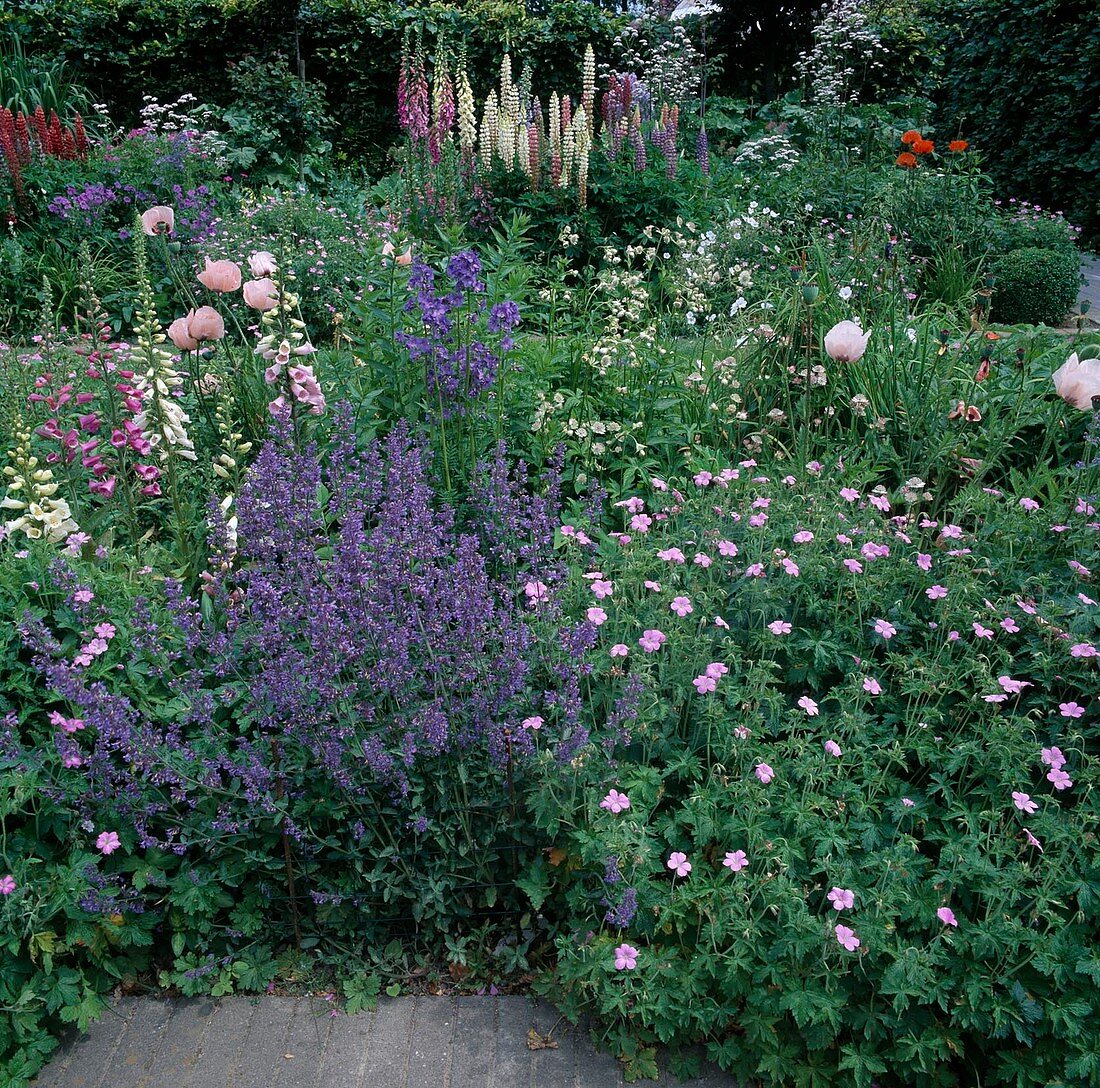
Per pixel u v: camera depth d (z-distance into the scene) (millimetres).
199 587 3479
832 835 2543
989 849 2525
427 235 8453
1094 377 3666
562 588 3125
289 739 2703
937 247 8656
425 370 4043
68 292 7391
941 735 3027
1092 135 13242
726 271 7250
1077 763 2842
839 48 14297
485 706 2656
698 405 4668
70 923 2502
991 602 3318
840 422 4586
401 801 2641
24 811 2535
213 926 2730
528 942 2738
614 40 13844
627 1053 2467
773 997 2373
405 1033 2564
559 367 4762
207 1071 2445
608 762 2748
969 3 15281
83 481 3805
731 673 3088
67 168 8633
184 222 7980
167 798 2701
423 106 9406
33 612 2666
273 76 11070
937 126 15648
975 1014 2316
